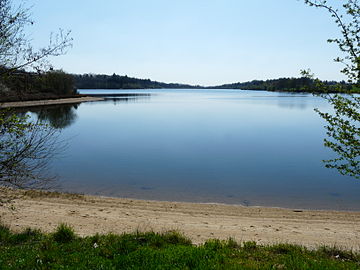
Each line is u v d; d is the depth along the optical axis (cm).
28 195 1205
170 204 1223
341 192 1470
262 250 607
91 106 8056
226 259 529
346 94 519
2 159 613
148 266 495
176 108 7644
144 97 13862
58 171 1809
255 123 4547
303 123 4556
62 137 3200
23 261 512
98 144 2819
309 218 1077
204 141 2966
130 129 3881
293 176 1752
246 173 1805
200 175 1764
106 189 1480
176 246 600
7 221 898
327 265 508
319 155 2325
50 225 884
